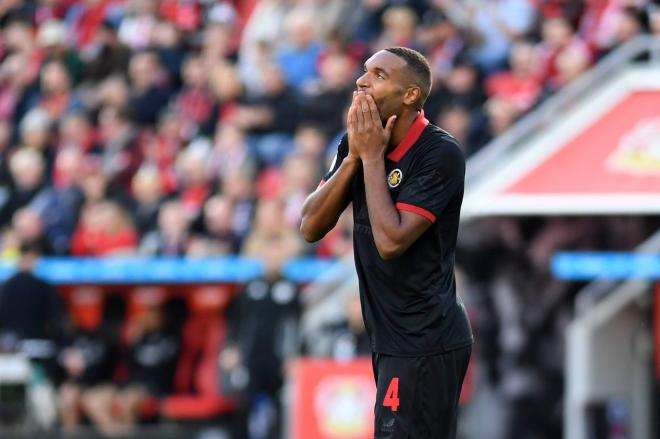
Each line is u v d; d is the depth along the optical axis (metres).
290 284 43.81
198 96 58.12
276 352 43.41
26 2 70.56
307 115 52.66
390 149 19.42
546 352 46.00
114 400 46.69
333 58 53.28
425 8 56.00
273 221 47.56
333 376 39.78
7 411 46.00
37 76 63.84
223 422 45.66
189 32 62.81
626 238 45.66
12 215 56.47
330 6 61.69
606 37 49.50
